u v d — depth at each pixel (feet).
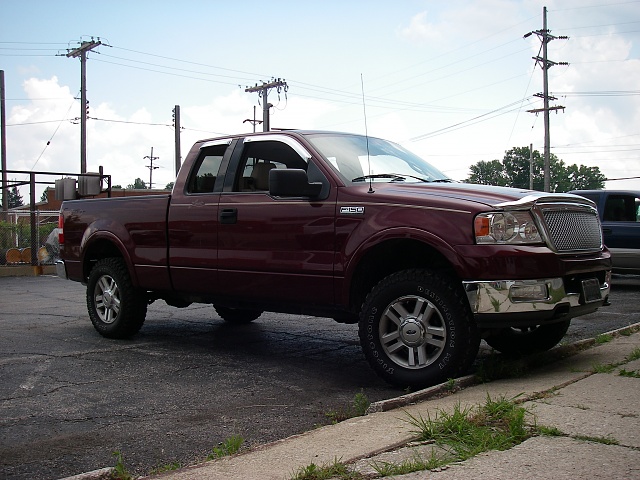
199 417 15.24
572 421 12.14
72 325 29.09
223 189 21.58
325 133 21.08
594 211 18.71
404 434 11.88
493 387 15.60
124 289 24.68
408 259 18.84
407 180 19.86
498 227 16.15
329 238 18.57
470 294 16.14
